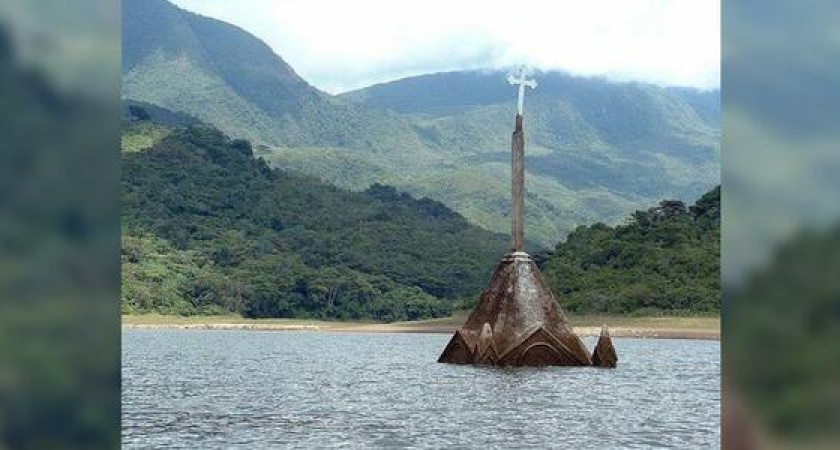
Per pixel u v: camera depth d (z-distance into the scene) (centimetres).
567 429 4938
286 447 4459
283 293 18850
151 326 17862
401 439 4662
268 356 11250
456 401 5859
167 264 18850
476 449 4366
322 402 6191
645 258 15675
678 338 14225
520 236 5872
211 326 18212
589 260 15862
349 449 4369
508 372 6234
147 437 4731
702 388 7000
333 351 12400
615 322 14938
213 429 4984
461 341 6225
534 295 5847
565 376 6619
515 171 5588
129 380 7994
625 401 5991
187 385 7538
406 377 8019
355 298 19000
